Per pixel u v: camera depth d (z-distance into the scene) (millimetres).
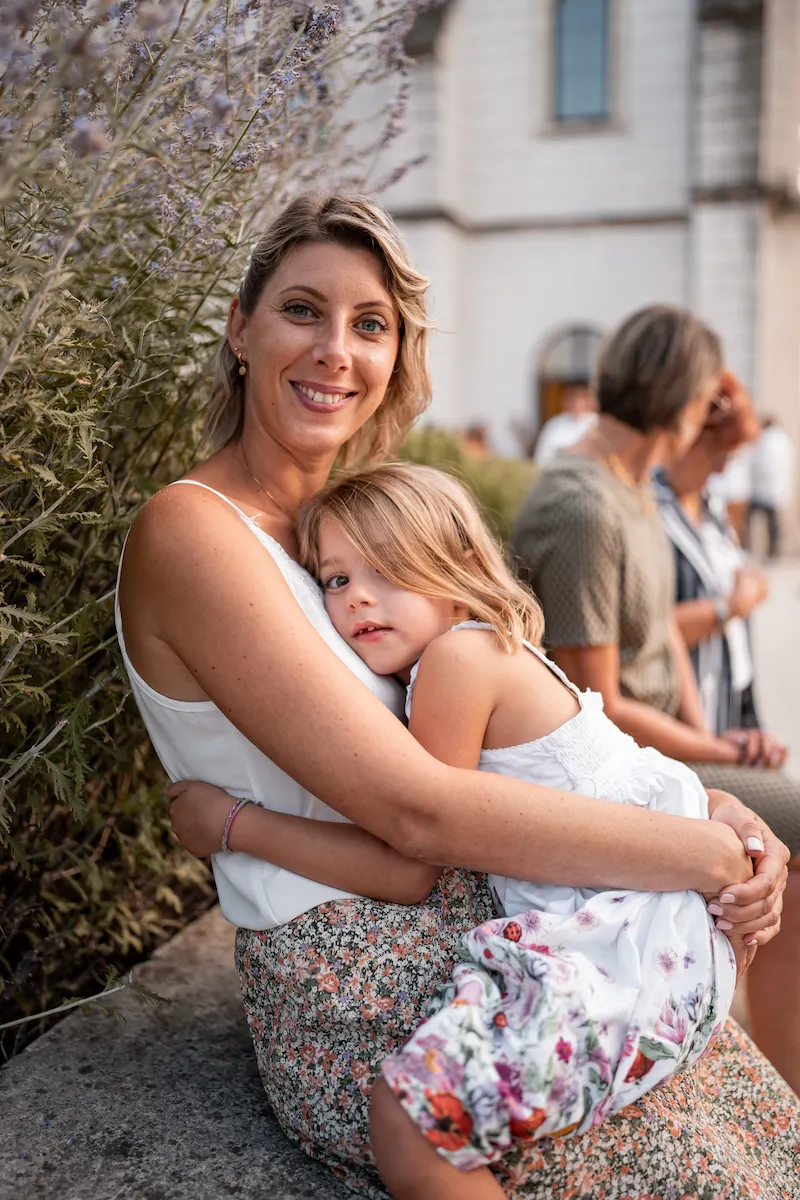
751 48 11305
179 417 1781
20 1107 1432
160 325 1591
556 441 10250
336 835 1315
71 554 1679
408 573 1446
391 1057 1171
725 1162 1324
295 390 1479
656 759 1513
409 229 12391
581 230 12742
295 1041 1324
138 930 1899
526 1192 1213
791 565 10992
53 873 1744
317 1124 1308
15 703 1540
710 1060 1537
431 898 1369
